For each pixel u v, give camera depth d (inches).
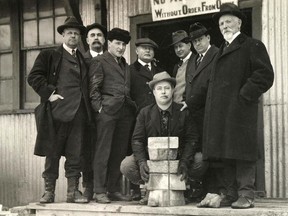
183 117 226.1
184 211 207.3
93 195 259.0
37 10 338.6
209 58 231.9
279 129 266.2
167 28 346.0
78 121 239.1
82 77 242.2
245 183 206.8
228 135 203.0
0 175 341.7
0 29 348.5
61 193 323.0
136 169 231.3
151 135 227.6
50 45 334.0
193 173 226.5
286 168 263.6
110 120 237.8
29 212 244.2
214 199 207.9
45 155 238.2
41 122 237.9
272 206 215.3
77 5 293.9
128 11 309.6
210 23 365.4
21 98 340.2
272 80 203.3
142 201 229.5
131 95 252.5
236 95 205.0
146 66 254.7
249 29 356.5
